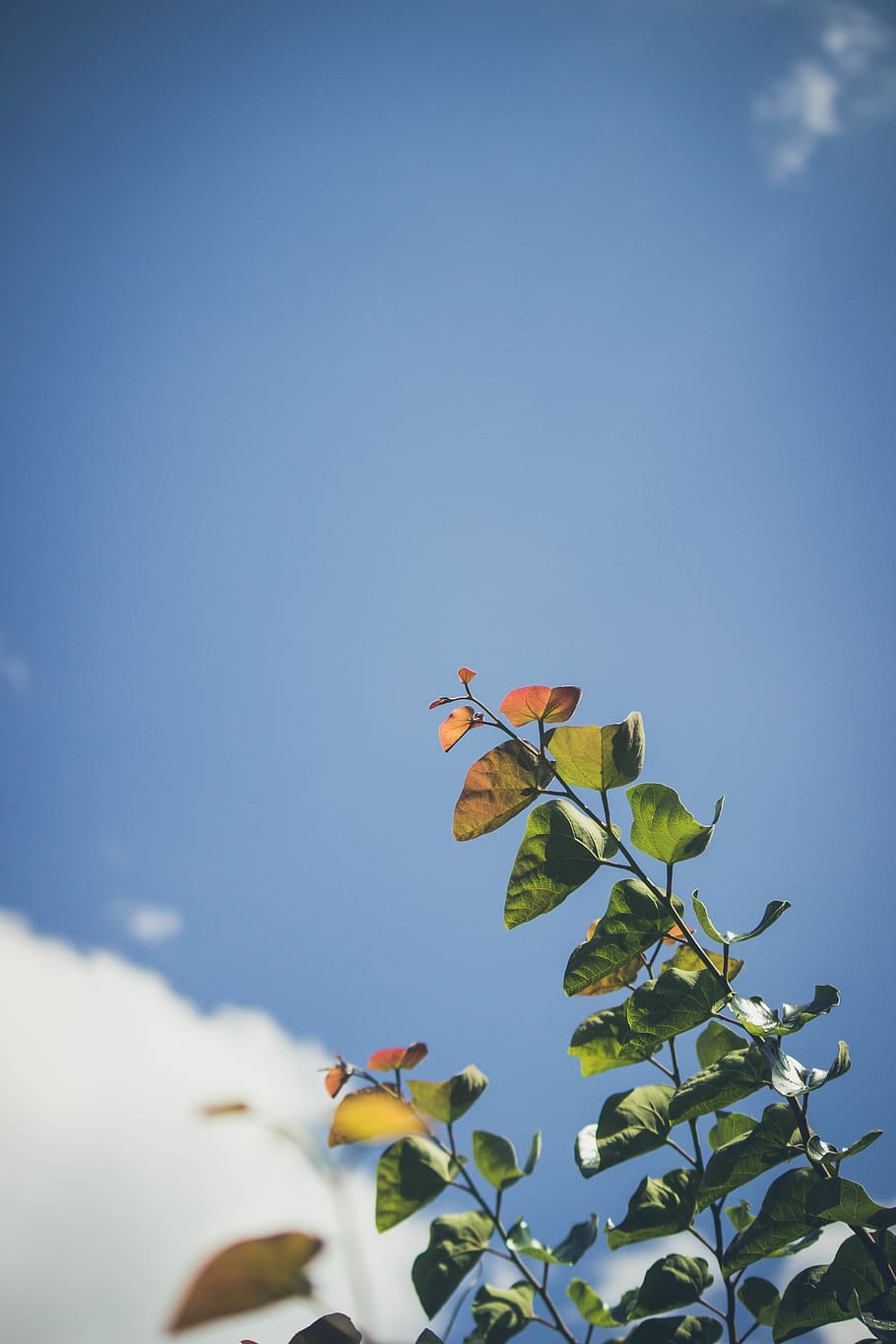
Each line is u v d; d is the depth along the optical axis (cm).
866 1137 108
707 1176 110
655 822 117
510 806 119
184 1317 80
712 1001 113
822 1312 108
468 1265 107
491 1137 111
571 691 120
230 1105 93
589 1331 110
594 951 114
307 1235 87
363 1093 108
